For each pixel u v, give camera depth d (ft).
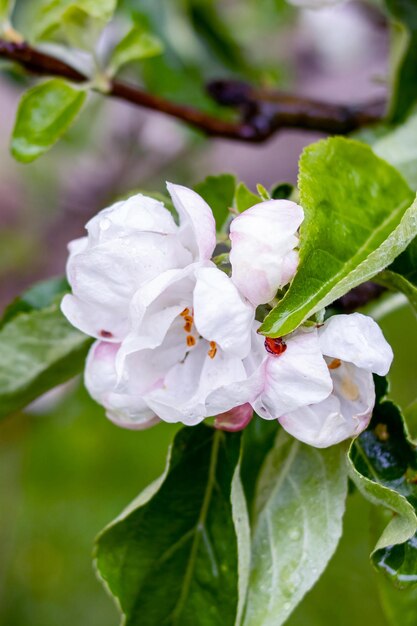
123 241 1.55
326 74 3.29
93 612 2.97
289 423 1.55
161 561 1.67
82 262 1.55
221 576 1.66
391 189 1.68
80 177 3.16
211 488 1.67
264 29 2.84
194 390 1.58
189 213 1.54
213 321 1.50
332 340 1.53
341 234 1.63
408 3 1.93
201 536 1.67
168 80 2.46
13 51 1.89
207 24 2.51
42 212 3.37
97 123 2.97
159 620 1.67
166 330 1.55
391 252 1.57
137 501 1.66
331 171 1.66
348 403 1.56
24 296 1.88
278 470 1.65
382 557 1.57
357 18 2.84
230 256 1.53
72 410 2.77
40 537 3.00
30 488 2.95
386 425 1.60
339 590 2.51
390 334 2.42
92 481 2.90
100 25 1.88
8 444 3.09
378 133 1.90
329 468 1.63
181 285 1.55
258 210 1.53
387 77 2.06
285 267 1.53
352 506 2.42
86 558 2.99
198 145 2.92
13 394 1.82
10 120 3.61
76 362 1.81
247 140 2.10
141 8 2.39
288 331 1.51
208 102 2.44
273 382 1.52
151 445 2.85
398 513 1.56
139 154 3.00
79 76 1.92
